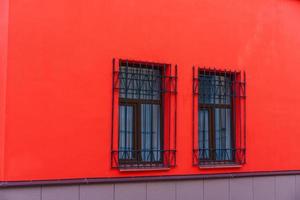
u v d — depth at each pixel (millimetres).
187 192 9359
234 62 10297
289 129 11148
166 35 9359
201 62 9789
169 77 9328
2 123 7668
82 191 8211
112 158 8555
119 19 8820
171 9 9461
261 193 10492
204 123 9898
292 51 11406
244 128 10320
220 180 9859
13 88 7734
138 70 9141
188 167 9438
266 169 10633
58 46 8164
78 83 8305
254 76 10617
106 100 8570
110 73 8656
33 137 7840
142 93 9180
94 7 8562
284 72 11188
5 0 7883
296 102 11359
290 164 11086
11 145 7656
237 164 10148
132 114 9055
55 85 8086
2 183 7535
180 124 9398
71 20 8320
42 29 8039
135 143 9047
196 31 9773
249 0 10695
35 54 7953
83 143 8281
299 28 11602
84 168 8266
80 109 8297
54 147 8008
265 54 10859
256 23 10773
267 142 10703
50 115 8008
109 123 8578
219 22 10141
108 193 8453
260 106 10656
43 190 7852
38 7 8031
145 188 8852
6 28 7801
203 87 9906
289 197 10969
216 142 10078
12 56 7770
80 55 8367
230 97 10344
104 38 8633
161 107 9383
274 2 11164
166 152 9258
